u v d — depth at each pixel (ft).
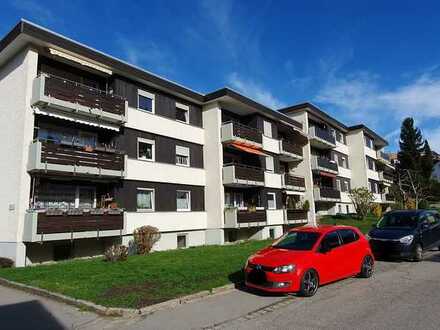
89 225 50.49
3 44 50.93
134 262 44.57
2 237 48.83
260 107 87.04
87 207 55.67
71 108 51.16
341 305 25.61
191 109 76.79
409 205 158.10
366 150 152.35
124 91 62.44
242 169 77.77
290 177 99.25
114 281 33.19
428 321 21.49
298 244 32.19
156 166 66.23
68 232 47.96
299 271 28.40
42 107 49.85
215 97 76.74
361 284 32.71
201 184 76.02
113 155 55.62
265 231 87.71
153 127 66.85
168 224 66.85
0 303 27.76
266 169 90.94
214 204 75.10
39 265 45.65
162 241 65.46
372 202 125.49
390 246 45.44
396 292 29.14
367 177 146.61
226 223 74.49
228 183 75.36
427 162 223.30
